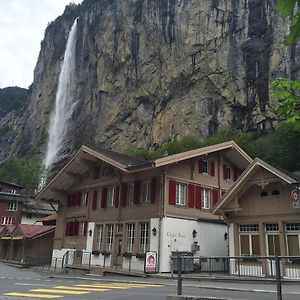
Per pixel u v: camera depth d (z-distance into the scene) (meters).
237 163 29.58
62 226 31.98
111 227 27.08
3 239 42.38
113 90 89.38
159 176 24.23
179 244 23.66
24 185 85.88
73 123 97.25
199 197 25.91
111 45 92.69
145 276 21.41
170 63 79.12
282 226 19.12
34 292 12.23
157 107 78.69
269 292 12.65
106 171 28.88
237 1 73.44
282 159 46.34
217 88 70.44
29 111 122.88
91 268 24.75
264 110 63.25
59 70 109.81
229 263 14.29
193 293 12.45
